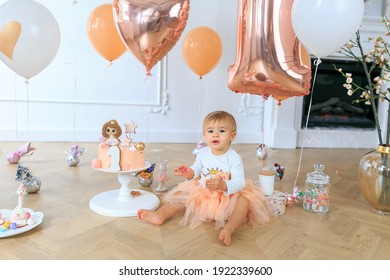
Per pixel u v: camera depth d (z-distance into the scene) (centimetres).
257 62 231
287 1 224
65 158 337
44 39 243
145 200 223
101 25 288
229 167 210
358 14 196
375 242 186
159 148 401
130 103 427
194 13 423
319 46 203
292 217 216
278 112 425
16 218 183
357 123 454
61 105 416
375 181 221
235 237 187
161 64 425
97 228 190
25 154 317
